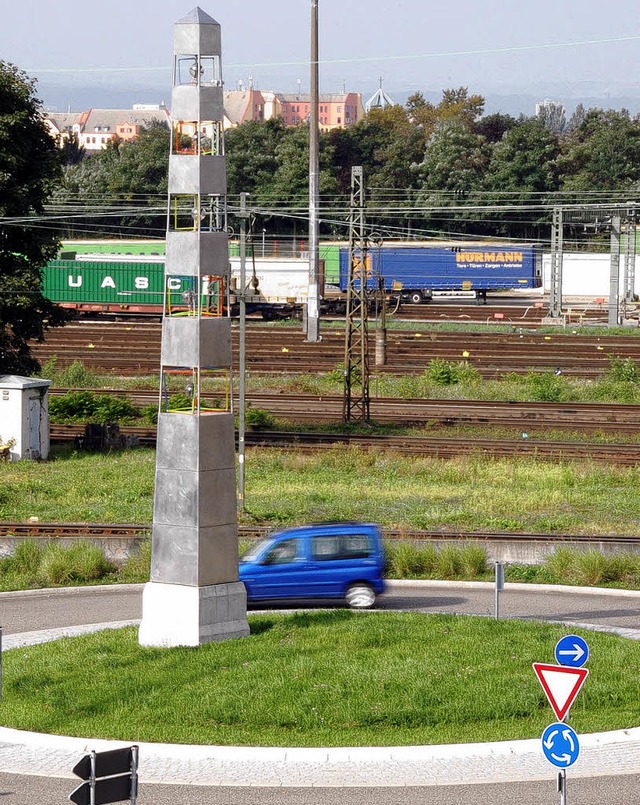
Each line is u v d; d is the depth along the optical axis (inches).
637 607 1195.3
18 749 774.5
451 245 4259.4
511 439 2142.0
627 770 732.7
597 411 2386.8
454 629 960.9
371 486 1822.1
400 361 2925.7
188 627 941.8
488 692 822.5
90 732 794.2
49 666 914.7
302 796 700.7
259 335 3307.1
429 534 1472.7
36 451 2030.0
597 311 4079.7
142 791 709.3
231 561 964.0
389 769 737.0
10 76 2020.2
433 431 2199.8
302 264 3919.8
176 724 802.8
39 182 2064.5
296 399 2529.5
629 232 3772.1
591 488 1802.4
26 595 1296.8
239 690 832.9
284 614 1050.1
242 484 1647.4
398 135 5802.2
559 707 612.1
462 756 753.6
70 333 3380.9
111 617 1165.1
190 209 1032.2
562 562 1362.0
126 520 1584.6
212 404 2390.5
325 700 814.5
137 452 2095.2
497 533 1493.6
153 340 3289.9
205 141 973.8
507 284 4288.9
